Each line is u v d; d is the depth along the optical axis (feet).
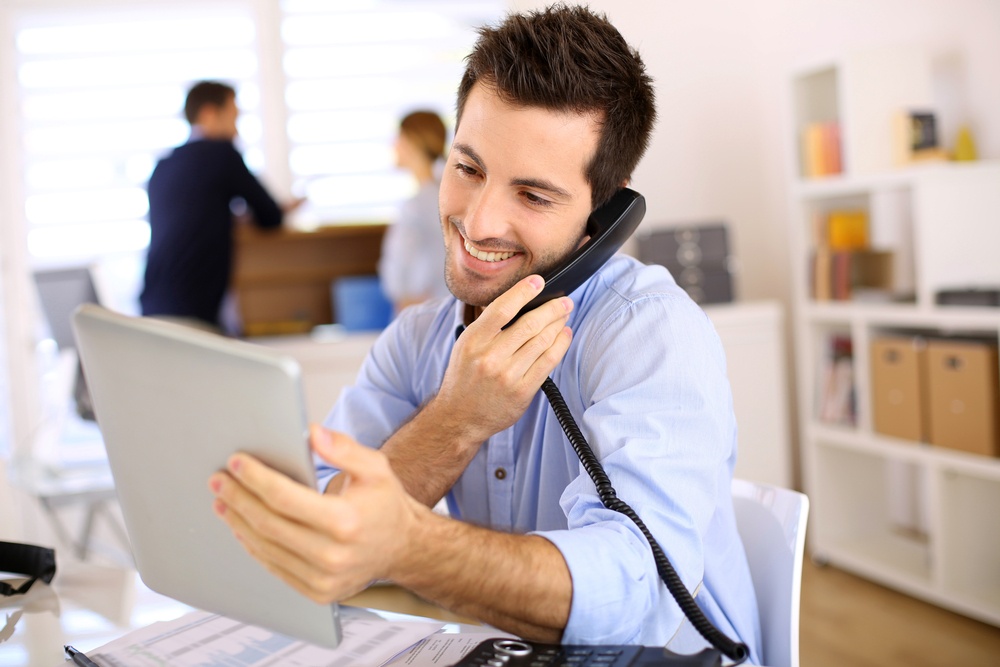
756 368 10.55
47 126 13.47
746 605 3.74
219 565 2.64
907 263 10.21
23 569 3.97
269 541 2.30
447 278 3.82
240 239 13.76
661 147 12.74
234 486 2.30
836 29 11.55
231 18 13.99
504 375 3.33
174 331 2.38
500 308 3.31
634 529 2.96
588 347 3.63
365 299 13.67
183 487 2.59
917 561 9.89
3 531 4.98
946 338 9.23
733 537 3.80
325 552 2.21
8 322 13.21
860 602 9.37
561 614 2.72
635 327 3.48
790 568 3.81
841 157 10.22
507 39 3.42
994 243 9.21
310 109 14.32
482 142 3.44
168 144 13.75
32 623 3.49
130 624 3.45
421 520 2.49
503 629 2.78
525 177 3.44
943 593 8.95
